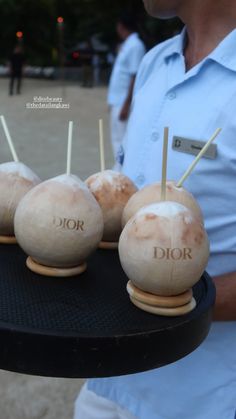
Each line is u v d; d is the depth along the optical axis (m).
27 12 23.09
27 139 7.21
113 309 0.88
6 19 23.03
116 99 4.83
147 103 1.33
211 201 1.15
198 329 0.88
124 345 0.79
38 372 0.79
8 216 1.09
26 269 1.02
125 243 0.89
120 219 1.12
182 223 0.87
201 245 0.88
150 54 1.50
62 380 2.34
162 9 1.26
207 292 0.98
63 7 22.64
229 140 1.11
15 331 0.78
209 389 1.22
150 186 1.04
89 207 0.97
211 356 1.21
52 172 5.55
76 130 8.12
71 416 2.10
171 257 0.85
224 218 1.15
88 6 21.73
